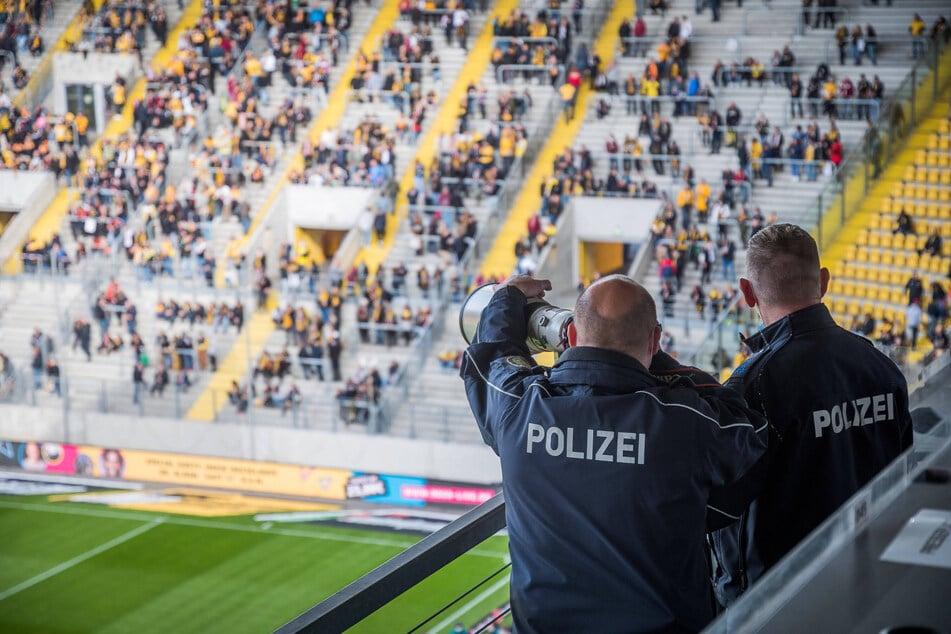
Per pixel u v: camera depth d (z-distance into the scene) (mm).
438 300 23812
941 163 21562
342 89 29078
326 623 1804
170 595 18109
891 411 2590
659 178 24469
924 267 20406
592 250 25438
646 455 2158
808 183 23266
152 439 22953
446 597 13250
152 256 25969
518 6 29062
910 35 24547
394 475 21219
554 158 25797
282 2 30359
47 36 31938
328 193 26328
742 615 1502
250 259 25531
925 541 1797
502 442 2283
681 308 22094
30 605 17875
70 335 25188
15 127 30172
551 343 2457
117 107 30219
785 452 2504
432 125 27547
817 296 2588
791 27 26016
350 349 23656
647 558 2152
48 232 28031
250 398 22406
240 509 21469
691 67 26312
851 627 1526
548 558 2209
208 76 29422
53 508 21797
